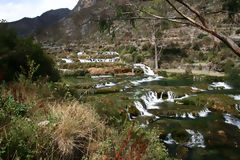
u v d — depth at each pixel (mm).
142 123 8250
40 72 5023
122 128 2994
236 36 16750
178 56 25094
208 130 7832
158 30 23484
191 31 27359
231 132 7660
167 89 12938
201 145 6875
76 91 4426
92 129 2475
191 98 11266
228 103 10266
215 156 6215
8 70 2746
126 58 26953
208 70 20156
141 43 30062
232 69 15922
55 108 2605
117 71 21656
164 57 25281
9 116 1892
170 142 7168
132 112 8906
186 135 7332
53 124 1985
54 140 1956
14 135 1639
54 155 1881
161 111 9797
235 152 6363
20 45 2857
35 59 4551
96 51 30688
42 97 3055
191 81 17094
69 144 2029
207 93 12672
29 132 1778
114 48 31969
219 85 15180
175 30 29672
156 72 21344
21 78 3100
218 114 9633
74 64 21766
